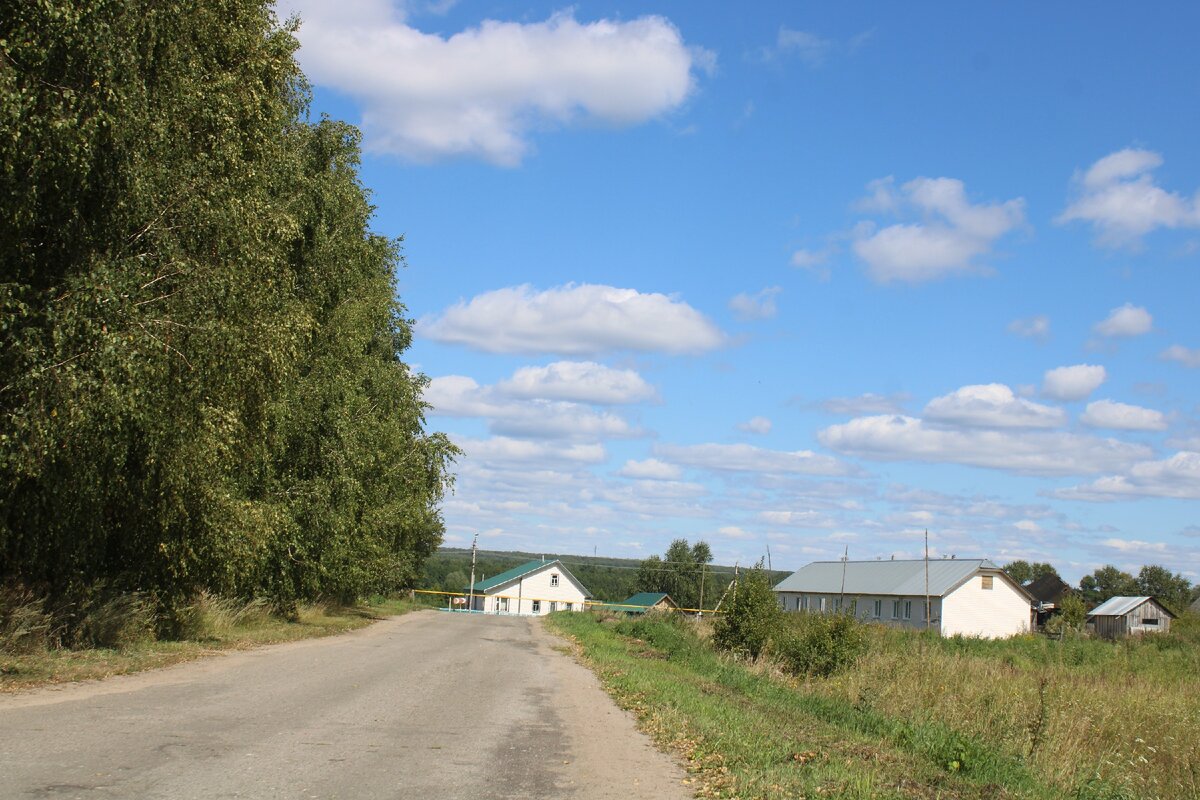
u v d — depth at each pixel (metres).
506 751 8.81
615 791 7.43
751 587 27.25
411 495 36.12
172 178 14.72
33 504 13.34
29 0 11.52
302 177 23.28
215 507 17.06
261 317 17.31
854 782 8.48
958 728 13.80
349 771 7.35
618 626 36.50
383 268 35.53
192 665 14.21
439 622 39.03
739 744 9.79
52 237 13.27
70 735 7.95
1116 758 13.43
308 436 24.81
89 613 14.60
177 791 6.31
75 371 11.94
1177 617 71.81
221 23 16.41
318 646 20.19
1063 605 68.81
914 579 65.94
